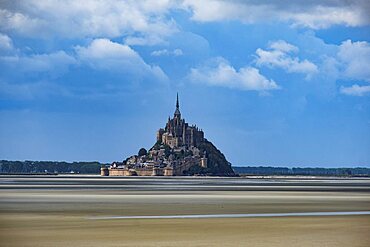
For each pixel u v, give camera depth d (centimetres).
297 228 19088
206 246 15088
